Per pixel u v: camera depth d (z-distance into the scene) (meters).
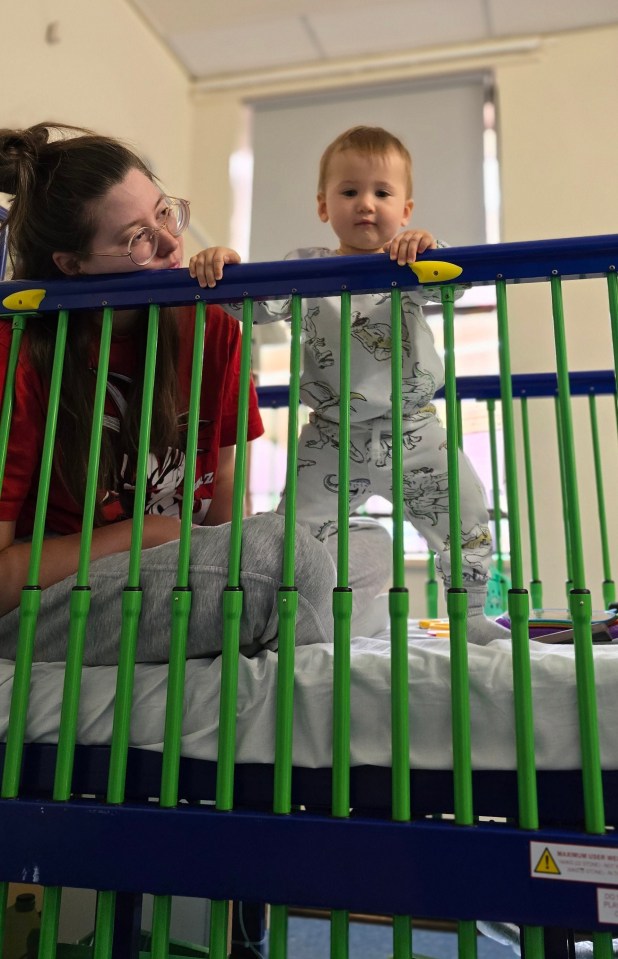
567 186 3.26
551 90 3.38
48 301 0.97
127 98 3.21
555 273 0.85
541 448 2.87
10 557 0.97
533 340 3.10
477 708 0.79
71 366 1.04
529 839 0.73
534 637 1.08
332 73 3.64
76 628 0.86
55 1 2.76
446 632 1.35
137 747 0.85
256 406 1.37
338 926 0.75
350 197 1.41
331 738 0.80
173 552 0.92
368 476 1.30
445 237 3.42
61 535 1.12
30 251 1.08
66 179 1.02
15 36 2.54
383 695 0.81
